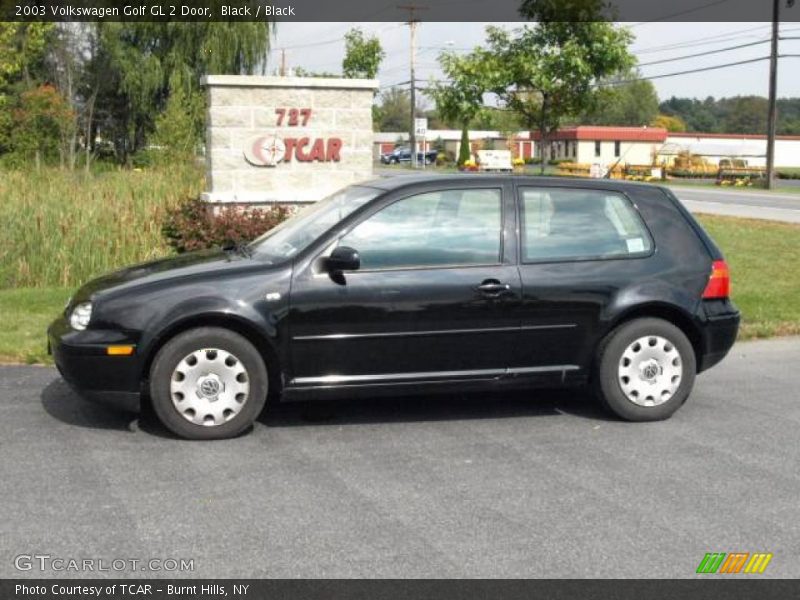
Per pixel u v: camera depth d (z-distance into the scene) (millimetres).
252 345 6375
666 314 7023
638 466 5918
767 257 14609
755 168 54594
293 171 13688
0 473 5645
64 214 13031
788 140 83125
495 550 4605
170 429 6320
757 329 10164
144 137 47438
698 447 6328
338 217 6785
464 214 6770
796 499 5352
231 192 13430
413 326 6559
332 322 6453
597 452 6199
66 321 6543
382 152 99562
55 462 5855
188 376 6277
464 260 6680
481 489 5469
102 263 12805
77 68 45250
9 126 36750
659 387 6910
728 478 5703
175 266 6820
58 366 6504
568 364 6859
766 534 4836
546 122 19125
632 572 4375
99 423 6703
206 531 4809
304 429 6664
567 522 4973
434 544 4672
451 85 19266
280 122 13539
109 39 43938
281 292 6387
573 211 6961
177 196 14453
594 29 18031
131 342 6234
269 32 44094
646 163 69125
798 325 10398
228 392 6344
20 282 12508
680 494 5414
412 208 6707
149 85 43781
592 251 6898
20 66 33156
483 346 6691
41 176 15625
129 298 6301
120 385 6281
